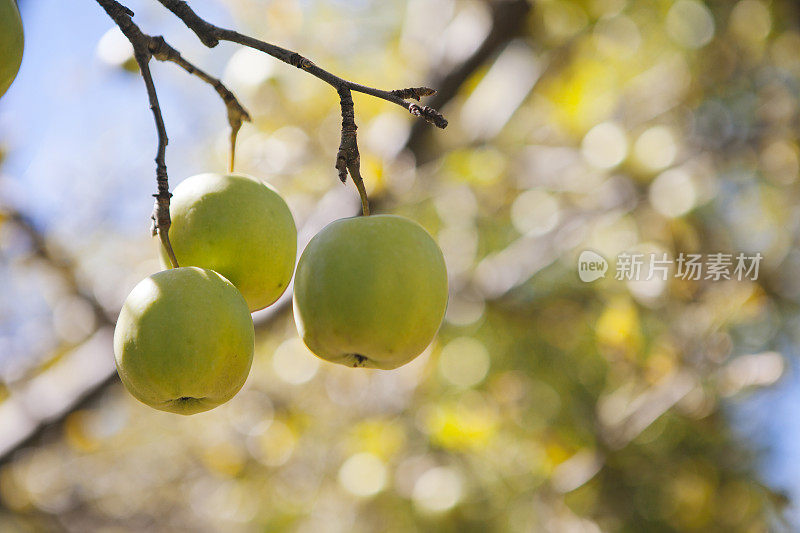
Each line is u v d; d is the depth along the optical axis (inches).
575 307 241.4
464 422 227.5
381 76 203.0
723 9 229.9
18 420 164.7
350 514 252.5
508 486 250.1
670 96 235.8
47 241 190.5
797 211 237.6
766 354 209.0
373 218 67.6
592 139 221.3
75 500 316.5
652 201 214.8
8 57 59.3
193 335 62.2
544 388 257.6
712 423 263.4
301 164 203.2
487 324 261.6
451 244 246.8
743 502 271.1
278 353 237.8
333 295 64.2
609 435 219.1
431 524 225.9
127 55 135.6
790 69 234.5
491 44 156.8
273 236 72.4
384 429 240.8
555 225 228.7
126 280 234.8
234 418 246.5
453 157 225.1
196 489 338.3
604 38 216.2
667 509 266.1
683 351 206.8
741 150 226.2
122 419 286.0
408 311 64.1
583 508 253.3
